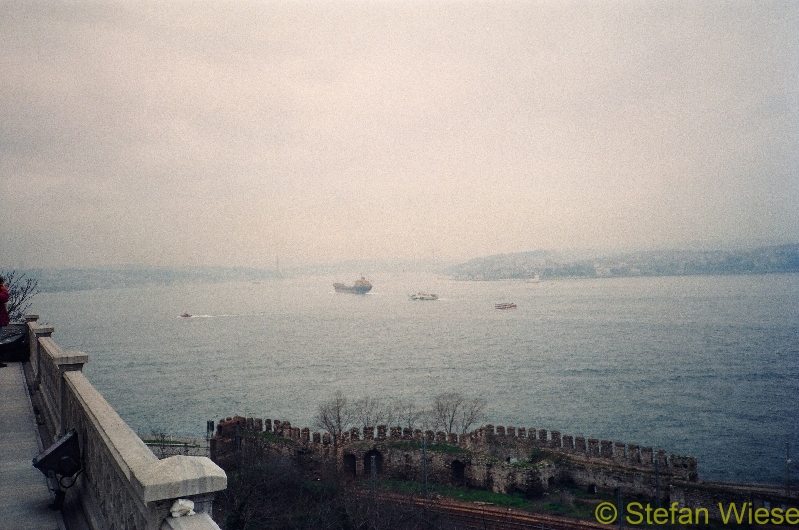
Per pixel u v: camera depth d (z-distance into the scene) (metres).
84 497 9.02
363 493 44.28
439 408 83.81
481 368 146.50
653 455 48.72
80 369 12.00
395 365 153.62
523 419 98.25
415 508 43.00
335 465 49.81
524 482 46.06
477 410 84.75
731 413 99.75
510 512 42.00
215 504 38.34
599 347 173.50
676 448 81.12
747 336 182.00
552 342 185.62
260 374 145.88
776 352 155.12
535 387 123.81
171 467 5.03
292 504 41.34
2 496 9.59
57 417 12.66
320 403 110.25
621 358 155.00
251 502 38.66
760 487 59.28
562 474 48.69
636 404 107.75
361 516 39.28
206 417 103.69
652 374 133.88
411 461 50.59
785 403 105.56
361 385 129.50
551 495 45.97
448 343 189.88
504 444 53.88
